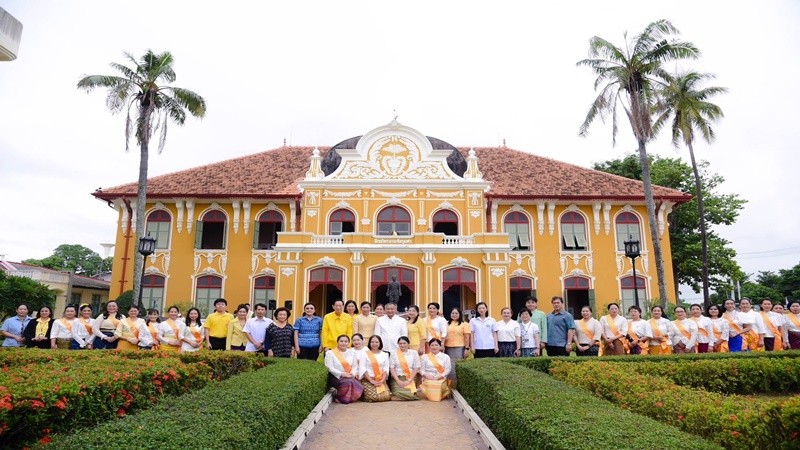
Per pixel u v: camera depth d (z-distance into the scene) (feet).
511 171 97.25
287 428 22.94
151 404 25.12
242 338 40.32
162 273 87.30
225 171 96.63
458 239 81.20
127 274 87.04
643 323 40.81
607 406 20.25
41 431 18.69
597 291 87.66
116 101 74.49
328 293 87.71
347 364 35.60
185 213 89.45
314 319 41.22
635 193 89.76
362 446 24.91
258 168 97.96
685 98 84.28
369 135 89.10
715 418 18.37
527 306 43.65
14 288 72.74
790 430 15.57
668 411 20.45
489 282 77.82
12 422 17.74
